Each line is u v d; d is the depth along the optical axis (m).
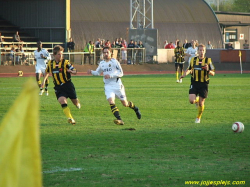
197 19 128.75
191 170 13.45
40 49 42.44
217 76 74.25
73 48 92.94
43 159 15.05
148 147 17.58
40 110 31.08
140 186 11.45
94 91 46.75
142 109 31.92
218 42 129.12
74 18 110.50
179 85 54.94
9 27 99.06
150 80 64.25
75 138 19.78
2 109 30.98
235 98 39.84
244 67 98.94
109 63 23.47
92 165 14.14
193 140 19.23
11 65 80.88
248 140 19.23
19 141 1.90
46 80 42.47
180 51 58.97
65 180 12.07
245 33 161.75
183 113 29.70
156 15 123.25
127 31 103.88
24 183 1.92
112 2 119.69
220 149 17.11
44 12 99.44
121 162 14.66
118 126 23.91
